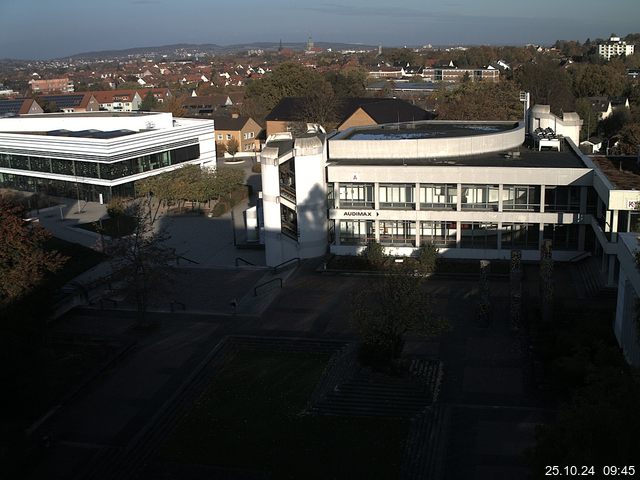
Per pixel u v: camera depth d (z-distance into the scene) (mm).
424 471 32500
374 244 57000
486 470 32094
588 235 58156
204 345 46500
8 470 31859
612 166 59062
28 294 41750
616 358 33844
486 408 37156
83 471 33688
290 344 46031
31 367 39312
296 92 162250
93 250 70125
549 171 57094
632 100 167500
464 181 59094
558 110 137625
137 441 35719
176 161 100000
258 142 135000
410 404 37875
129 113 112562
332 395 39031
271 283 57281
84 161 91250
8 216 43031
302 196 60750
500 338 45219
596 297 50094
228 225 79500
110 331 49406
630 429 22359
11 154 101625
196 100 189250
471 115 104438
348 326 47938
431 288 54438
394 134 71750
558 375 37438
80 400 40094
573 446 22094
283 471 32938
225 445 35250
